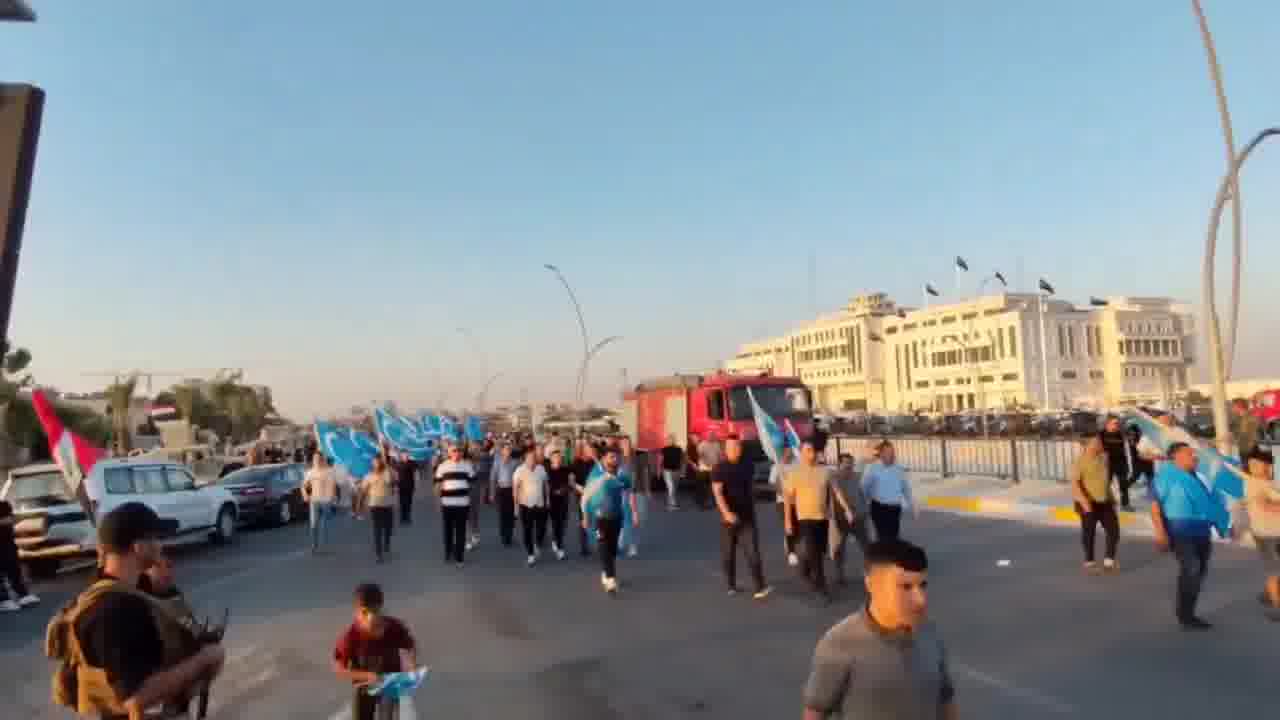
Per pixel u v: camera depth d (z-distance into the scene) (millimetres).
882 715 3102
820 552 11211
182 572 15766
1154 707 6664
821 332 159625
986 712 6656
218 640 3500
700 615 10406
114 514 3320
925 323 142750
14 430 42719
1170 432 13461
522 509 14977
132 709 3088
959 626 9430
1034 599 10672
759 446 24344
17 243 1968
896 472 12234
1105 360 131750
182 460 38344
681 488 29594
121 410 57219
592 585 12641
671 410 27656
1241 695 6863
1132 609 9930
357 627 5484
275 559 16844
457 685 7672
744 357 185375
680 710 6871
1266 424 32625
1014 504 19797
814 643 8906
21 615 12133
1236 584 11109
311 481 17609
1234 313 17984
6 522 12680
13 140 1978
